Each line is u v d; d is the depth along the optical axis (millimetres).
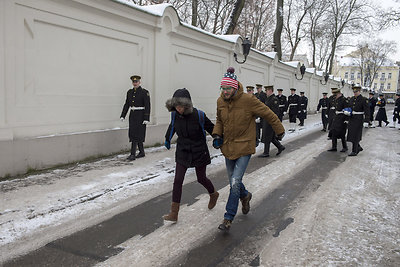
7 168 5684
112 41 7840
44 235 3744
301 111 16672
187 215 4422
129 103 7621
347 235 3855
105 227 3992
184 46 10406
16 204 4535
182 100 3939
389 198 5273
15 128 5852
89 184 5531
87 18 7055
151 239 3693
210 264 3176
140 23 8492
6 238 3635
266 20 29859
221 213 4508
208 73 11977
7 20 5582
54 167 6504
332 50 34500
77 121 7078
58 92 6629
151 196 5176
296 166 7477
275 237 3789
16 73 5809
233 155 3994
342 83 35750
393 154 9281
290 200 5113
